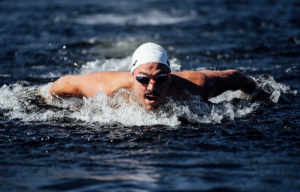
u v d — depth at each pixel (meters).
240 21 46.88
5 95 19.62
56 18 50.12
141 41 36.34
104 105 16.61
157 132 14.49
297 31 39.59
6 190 9.65
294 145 12.77
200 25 44.97
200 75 16.86
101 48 33.41
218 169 10.91
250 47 32.75
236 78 18.05
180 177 10.39
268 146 12.73
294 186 9.63
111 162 11.58
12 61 28.44
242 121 15.70
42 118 16.42
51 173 10.77
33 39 37.09
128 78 16.16
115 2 67.88
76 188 9.79
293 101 18.48
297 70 25.08
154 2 68.31
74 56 30.34
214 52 31.16
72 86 17.31
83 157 12.02
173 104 16.25
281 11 54.12
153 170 10.91
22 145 13.12
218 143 13.12
